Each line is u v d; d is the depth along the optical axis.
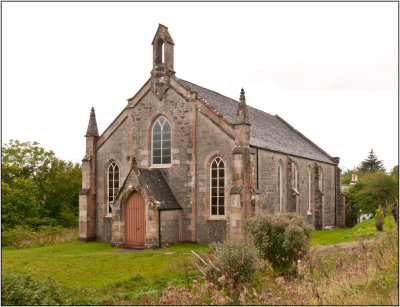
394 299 11.43
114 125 31.03
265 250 17.02
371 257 16.55
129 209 26.97
